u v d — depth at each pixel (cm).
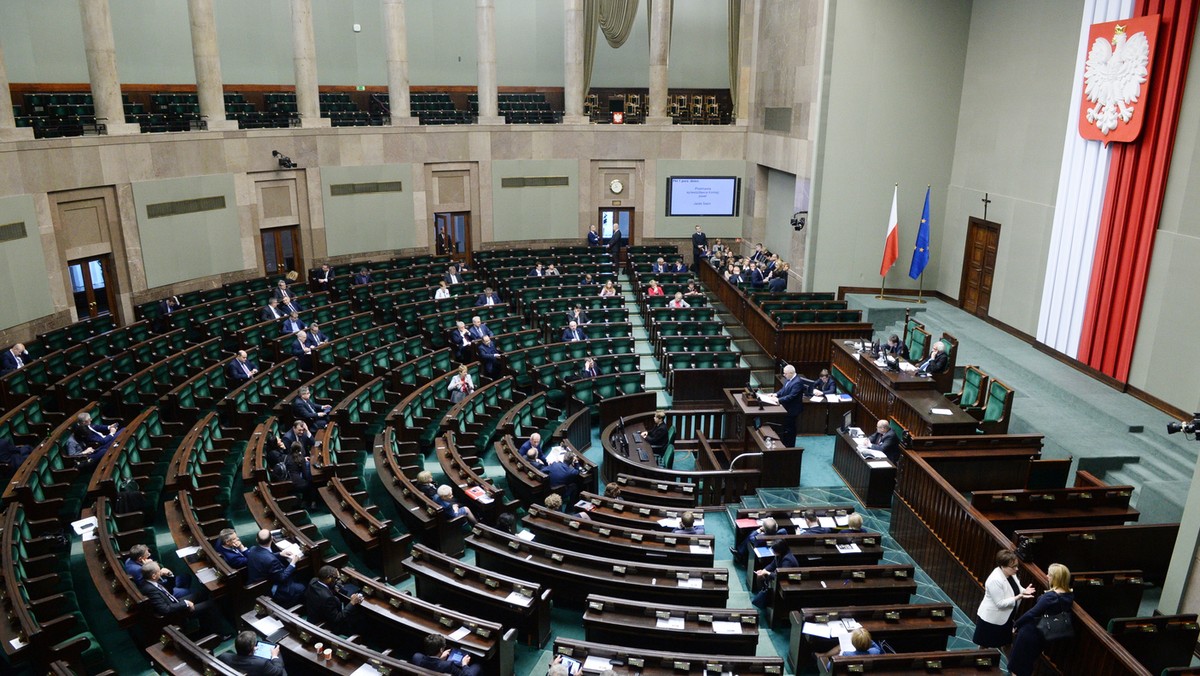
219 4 2456
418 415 1441
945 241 2097
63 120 1847
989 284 1908
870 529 1206
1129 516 1070
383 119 2598
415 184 2527
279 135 2239
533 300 2159
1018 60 1777
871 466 1245
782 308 1938
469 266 2634
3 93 1620
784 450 1307
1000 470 1178
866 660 752
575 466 1234
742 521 1077
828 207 2117
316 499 1172
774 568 962
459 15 2877
